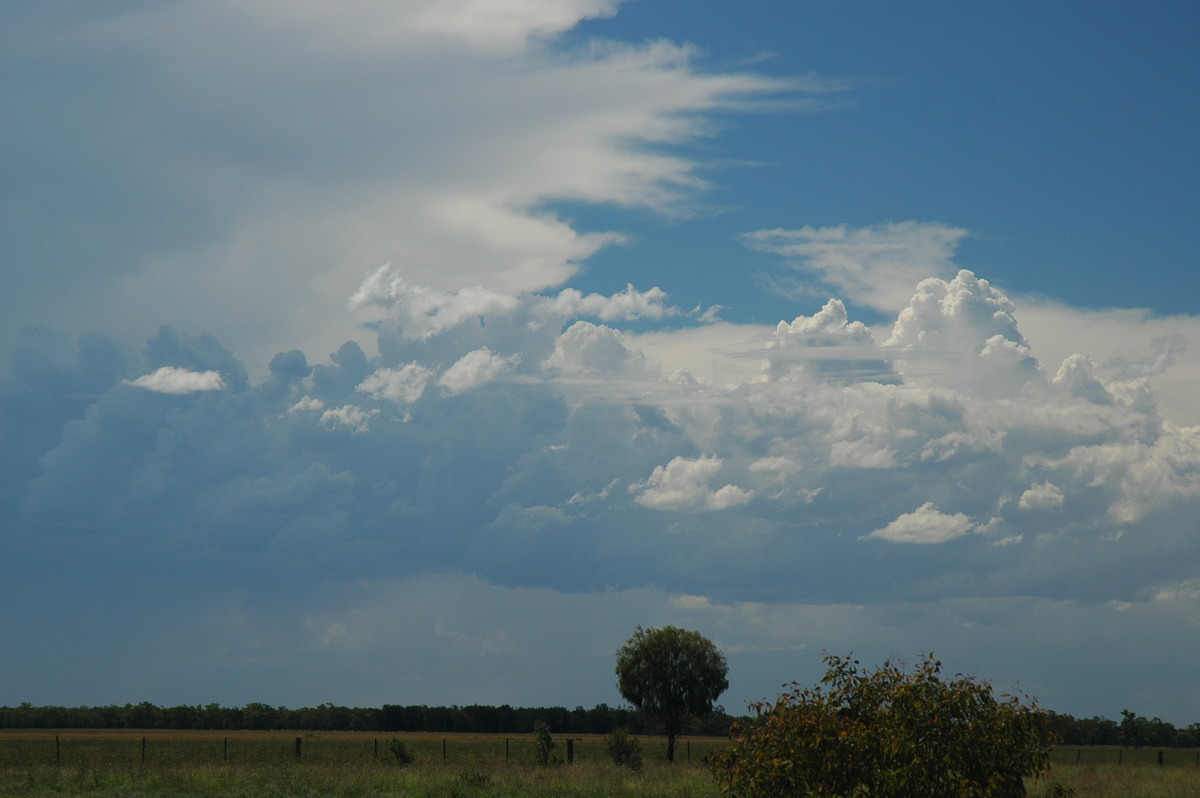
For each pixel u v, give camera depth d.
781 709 10.64
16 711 146.12
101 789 29.58
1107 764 53.06
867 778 9.99
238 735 112.62
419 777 32.94
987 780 9.73
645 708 50.88
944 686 10.22
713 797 26.44
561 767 38.75
